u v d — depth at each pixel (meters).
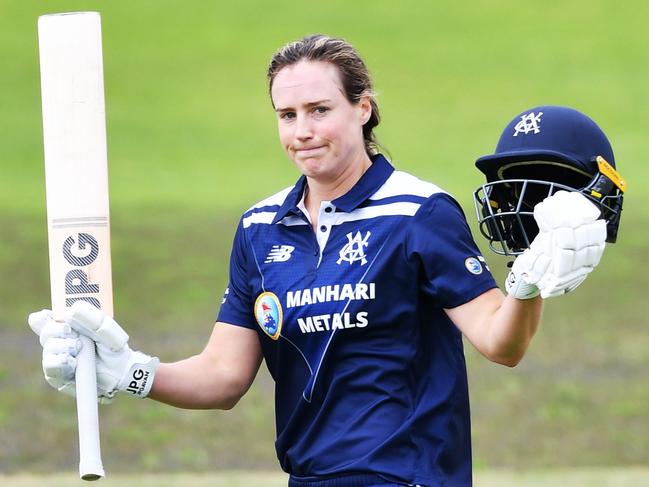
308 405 12.93
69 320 12.68
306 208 13.33
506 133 12.70
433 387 12.77
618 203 12.40
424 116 94.94
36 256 61.50
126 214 69.00
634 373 45.06
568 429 39.12
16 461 35.91
